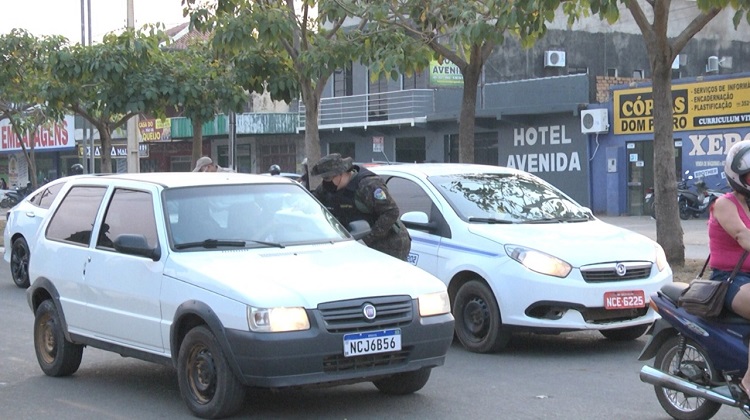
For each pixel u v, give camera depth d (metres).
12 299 13.83
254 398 7.57
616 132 30.69
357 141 38.25
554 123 32.34
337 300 6.52
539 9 12.34
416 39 16.23
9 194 46.47
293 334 6.33
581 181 31.72
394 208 8.64
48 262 8.55
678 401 6.79
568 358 9.16
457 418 6.95
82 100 21.31
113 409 7.32
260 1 15.38
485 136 34.81
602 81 31.88
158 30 19.88
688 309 6.24
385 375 6.72
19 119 28.61
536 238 9.25
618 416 6.98
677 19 36.78
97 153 46.50
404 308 6.77
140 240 7.28
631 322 9.03
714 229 6.19
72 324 8.18
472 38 13.49
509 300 8.99
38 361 8.82
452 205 9.91
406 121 35.12
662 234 14.45
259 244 7.45
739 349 6.04
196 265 6.95
